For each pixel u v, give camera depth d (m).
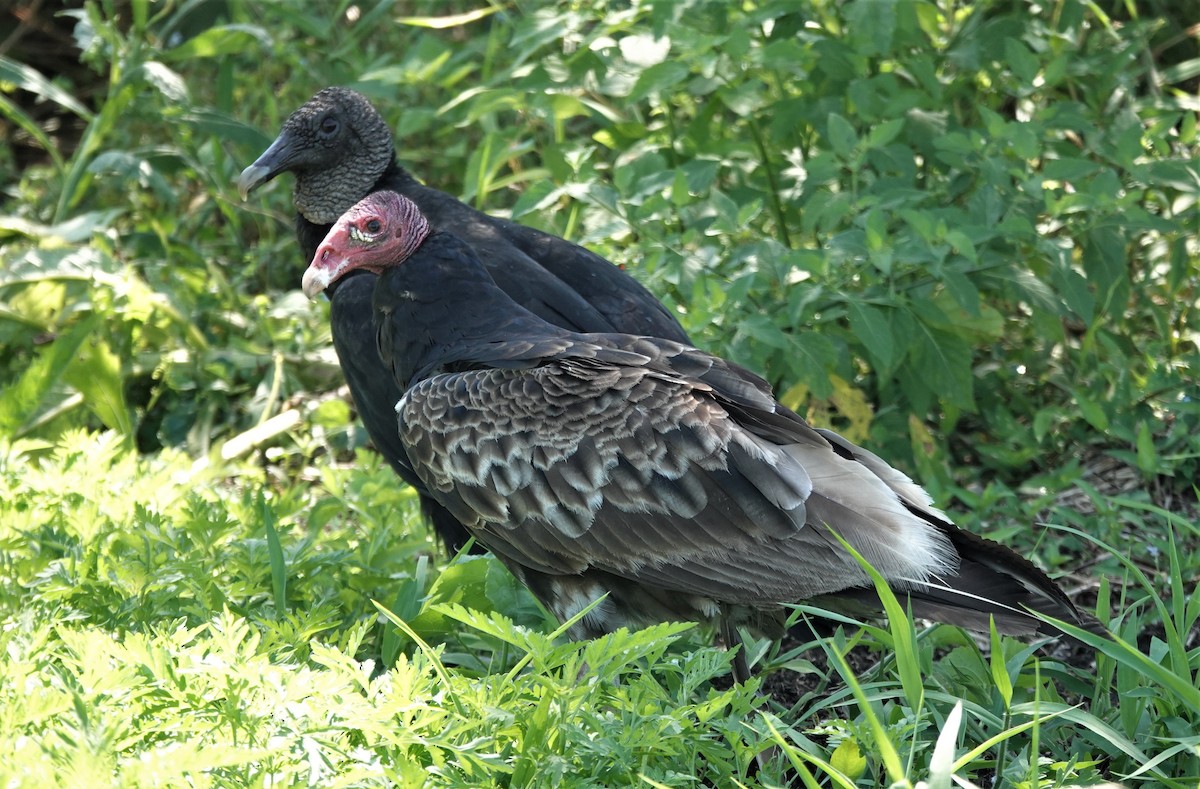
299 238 10.19
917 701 5.85
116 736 5.17
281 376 11.55
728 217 9.61
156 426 11.81
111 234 12.56
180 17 13.34
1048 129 10.31
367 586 7.98
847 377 9.78
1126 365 9.99
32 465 10.66
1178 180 9.73
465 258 7.54
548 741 5.64
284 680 5.67
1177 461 9.54
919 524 6.51
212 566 7.71
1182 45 12.99
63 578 7.30
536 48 10.62
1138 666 5.71
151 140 15.06
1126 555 8.41
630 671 6.81
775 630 7.04
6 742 5.12
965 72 11.31
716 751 5.91
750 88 10.03
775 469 6.48
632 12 10.32
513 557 7.14
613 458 6.65
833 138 9.76
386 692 5.81
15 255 11.78
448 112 12.09
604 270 8.46
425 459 7.14
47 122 16.67
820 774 6.55
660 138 11.17
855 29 10.12
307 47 14.02
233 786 5.12
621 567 6.78
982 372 10.83
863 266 9.77
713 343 9.28
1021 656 6.61
